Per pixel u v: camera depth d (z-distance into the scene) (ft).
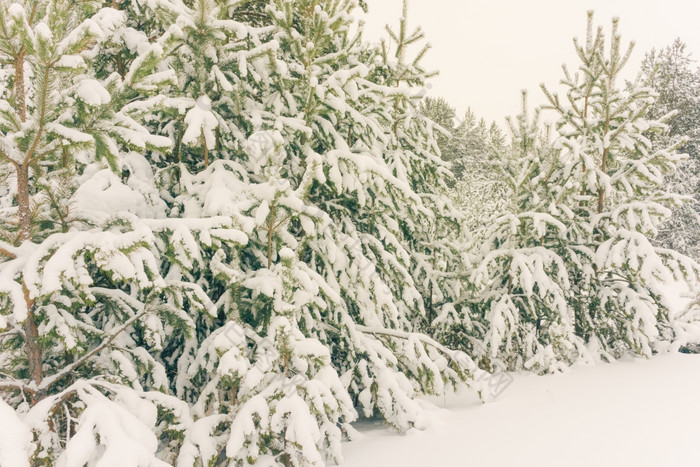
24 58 8.00
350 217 19.98
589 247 24.26
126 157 13.93
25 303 7.07
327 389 11.76
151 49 7.64
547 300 22.57
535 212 22.84
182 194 13.88
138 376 10.93
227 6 13.96
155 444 7.55
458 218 23.90
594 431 14.16
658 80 73.15
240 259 14.11
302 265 13.37
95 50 13.69
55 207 8.80
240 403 11.63
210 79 14.14
